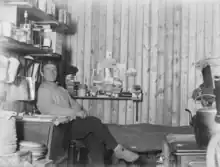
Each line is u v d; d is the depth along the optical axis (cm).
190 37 516
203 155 176
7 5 340
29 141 302
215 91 164
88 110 520
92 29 527
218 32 512
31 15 389
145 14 521
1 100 315
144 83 517
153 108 514
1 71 304
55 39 399
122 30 523
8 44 309
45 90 387
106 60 522
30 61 399
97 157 365
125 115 516
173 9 519
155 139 414
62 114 375
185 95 512
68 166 384
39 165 283
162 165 259
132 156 366
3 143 264
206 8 515
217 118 162
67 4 529
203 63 179
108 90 512
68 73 523
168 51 517
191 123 281
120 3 524
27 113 358
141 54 520
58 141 328
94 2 528
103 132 368
